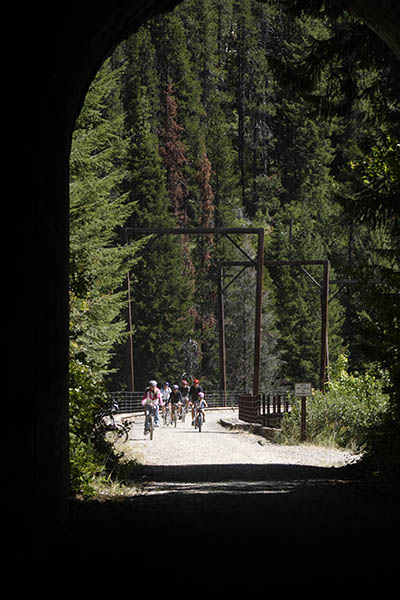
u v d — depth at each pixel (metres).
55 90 15.66
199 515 20.73
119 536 17.58
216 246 195.50
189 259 196.25
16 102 12.75
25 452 13.48
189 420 86.88
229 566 14.68
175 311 172.25
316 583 13.34
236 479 31.31
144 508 22.02
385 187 32.12
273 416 65.94
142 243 84.75
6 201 12.36
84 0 15.78
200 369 183.25
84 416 27.70
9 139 12.45
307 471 34.69
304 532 18.16
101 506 22.19
